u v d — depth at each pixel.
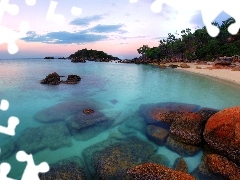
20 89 27.02
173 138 11.59
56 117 15.55
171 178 7.56
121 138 12.14
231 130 9.78
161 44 92.19
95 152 10.45
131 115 16.08
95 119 14.66
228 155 9.49
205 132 10.65
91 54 135.12
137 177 8.09
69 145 11.52
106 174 8.70
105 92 25.95
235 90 24.86
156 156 10.08
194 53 76.56
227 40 76.06
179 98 22.11
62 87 28.86
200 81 32.84
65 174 8.55
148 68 61.03
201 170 9.10
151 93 25.14
